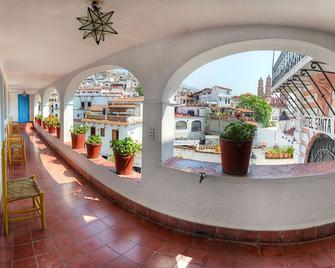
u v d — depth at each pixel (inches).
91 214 145.6
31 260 101.1
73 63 200.7
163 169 133.0
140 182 145.6
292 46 114.9
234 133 115.1
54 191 181.8
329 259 104.8
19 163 262.5
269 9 90.6
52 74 269.1
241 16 98.7
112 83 1114.1
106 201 165.5
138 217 143.5
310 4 83.4
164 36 126.9
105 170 174.2
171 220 131.3
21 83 383.2
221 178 116.9
